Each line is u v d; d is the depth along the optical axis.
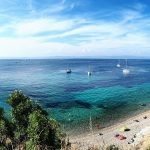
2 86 91.12
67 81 105.62
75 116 46.06
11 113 12.06
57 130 11.41
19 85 93.69
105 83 96.50
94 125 40.94
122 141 32.88
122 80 107.38
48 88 83.88
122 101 60.06
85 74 141.25
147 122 42.06
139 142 23.52
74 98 64.25
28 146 8.85
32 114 10.96
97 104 56.84
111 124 41.72
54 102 59.03
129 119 44.75
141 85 89.44
